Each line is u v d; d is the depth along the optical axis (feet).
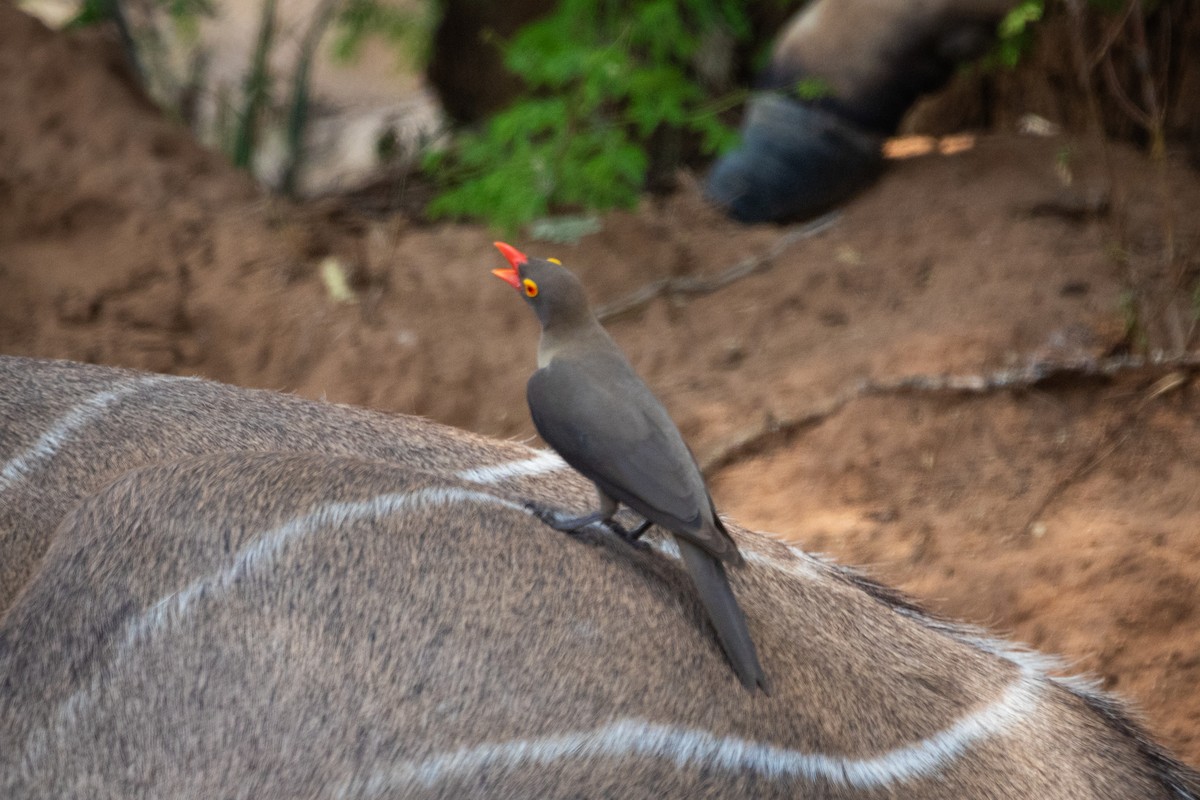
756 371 46.65
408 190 63.36
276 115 78.33
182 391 24.61
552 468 24.59
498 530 20.59
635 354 48.57
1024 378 41.91
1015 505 38.70
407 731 18.54
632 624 19.84
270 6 70.44
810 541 37.99
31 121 53.78
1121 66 59.31
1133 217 51.98
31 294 48.39
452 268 51.98
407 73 82.79
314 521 20.16
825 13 56.70
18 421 23.02
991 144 59.93
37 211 51.44
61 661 19.34
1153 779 22.80
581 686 19.03
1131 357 42.75
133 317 48.26
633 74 53.11
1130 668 32.96
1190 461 39.11
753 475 41.50
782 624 21.54
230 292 49.47
